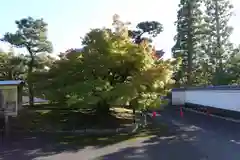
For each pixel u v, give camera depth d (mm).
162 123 19156
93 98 14852
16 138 14828
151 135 15180
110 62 15516
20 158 11273
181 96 35281
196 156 10688
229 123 18219
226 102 22562
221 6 35156
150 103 16219
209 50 36094
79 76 16438
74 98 15125
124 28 16609
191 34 36219
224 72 32344
